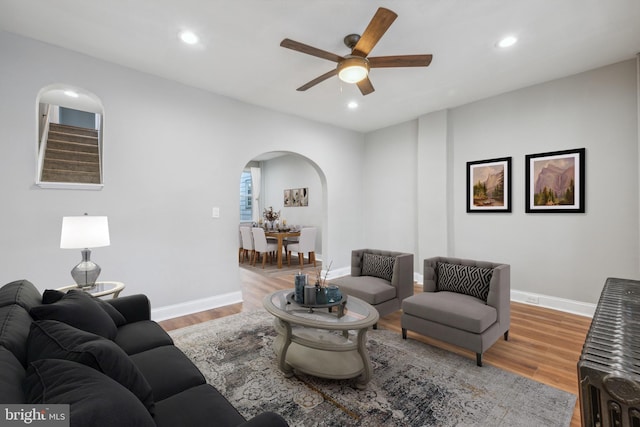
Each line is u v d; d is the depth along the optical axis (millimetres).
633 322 841
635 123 3018
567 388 2000
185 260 3498
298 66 3072
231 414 1156
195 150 3566
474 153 4176
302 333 2451
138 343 1773
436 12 2232
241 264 6602
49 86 2711
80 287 2375
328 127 5160
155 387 1337
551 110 3514
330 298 2379
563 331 2912
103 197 2957
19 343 1144
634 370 547
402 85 3578
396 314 3436
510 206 3852
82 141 5004
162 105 3316
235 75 3268
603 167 3199
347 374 1965
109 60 2951
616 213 3137
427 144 4625
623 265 3102
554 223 3529
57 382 846
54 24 2391
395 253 3465
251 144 4109
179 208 3447
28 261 2598
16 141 2539
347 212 5523
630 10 2229
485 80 3473
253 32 2488
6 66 2494
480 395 1921
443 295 2727
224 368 2236
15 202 2541
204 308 3637
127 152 3092
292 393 1936
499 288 2500
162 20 2334
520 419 1704
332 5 2150
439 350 2545
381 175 5496
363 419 1698
